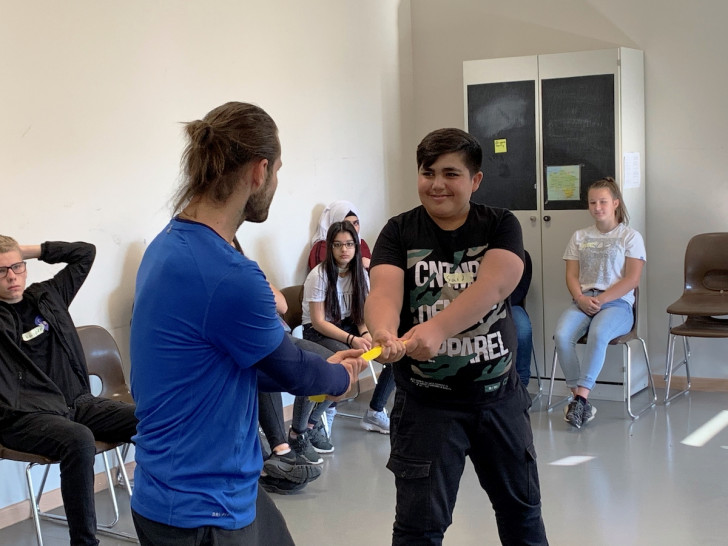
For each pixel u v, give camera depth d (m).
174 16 4.15
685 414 4.59
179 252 1.51
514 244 2.01
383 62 5.62
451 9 5.72
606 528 3.17
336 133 5.23
